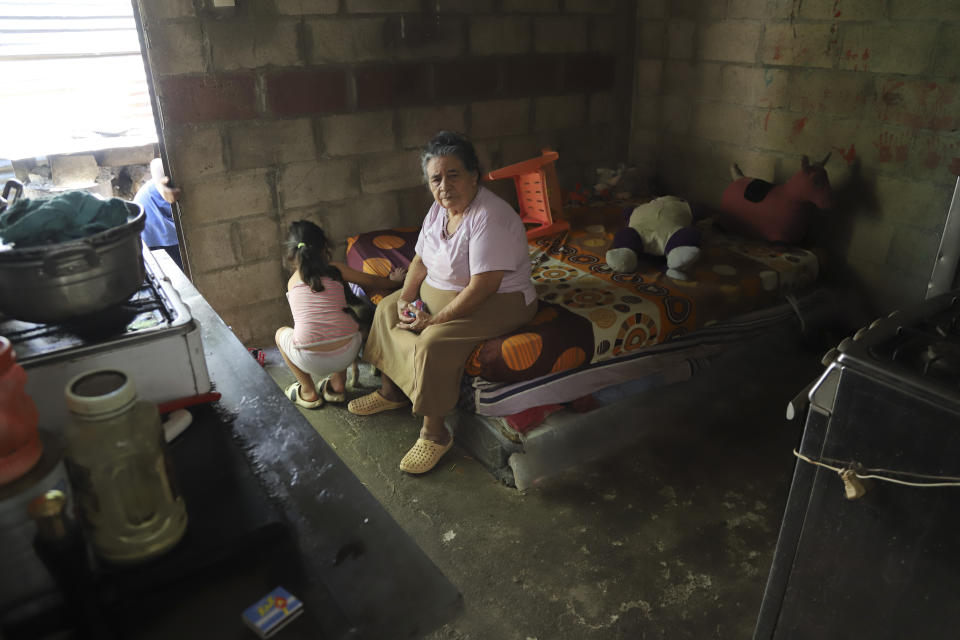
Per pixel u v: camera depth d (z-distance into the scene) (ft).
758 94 11.51
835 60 10.27
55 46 14.56
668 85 13.08
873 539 4.14
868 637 4.40
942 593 3.87
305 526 3.50
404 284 8.87
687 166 13.20
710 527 7.05
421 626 3.00
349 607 3.04
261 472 3.87
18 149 13.85
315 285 8.26
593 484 7.73
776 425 8.75
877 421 3.90
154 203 10.09
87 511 2.95
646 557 6.67
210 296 10.59
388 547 3.37
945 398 3.52
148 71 9.10
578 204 13.07
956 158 8.99
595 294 8.96
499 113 12.30
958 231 8.61
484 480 7.84
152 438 3.00
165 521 3.11
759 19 11.14
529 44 12.13
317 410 9.23
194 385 4.36
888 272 10.37
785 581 4.81
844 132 10.43
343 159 10.95
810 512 4.47
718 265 9.96
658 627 5.89
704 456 8.18
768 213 10.64
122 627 2.94
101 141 14.51
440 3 10.92
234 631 2.93
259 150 10.18
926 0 9.02
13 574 3.00
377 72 10.74
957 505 3.64
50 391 3.88
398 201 11.76
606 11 12.80
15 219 3.94
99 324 4.25
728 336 9.36
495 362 7.51
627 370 8.39
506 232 7.44
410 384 7.91
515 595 6.24
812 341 10.17
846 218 10.74
